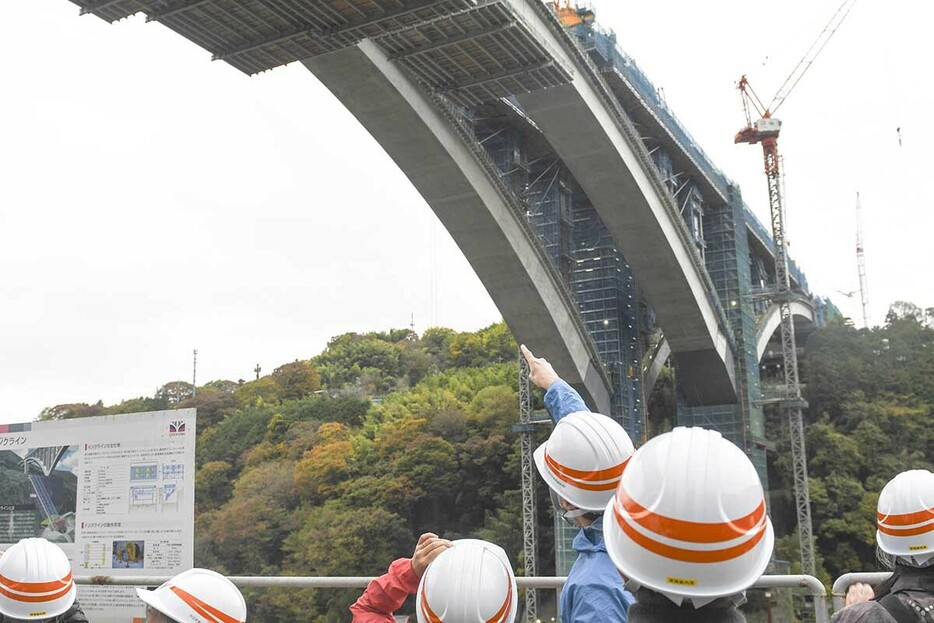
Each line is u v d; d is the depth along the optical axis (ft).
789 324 217.97
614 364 200.75
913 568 13.12
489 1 100.27
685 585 7.88
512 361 345.31
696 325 189.06
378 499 235.20
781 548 233.55
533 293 153.69
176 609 12.44
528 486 177.58
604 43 173.88
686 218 215.31
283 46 98.12
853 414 267.18
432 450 242.58
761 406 226.99
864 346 285.02
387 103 117.70
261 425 285.64
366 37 98.58
